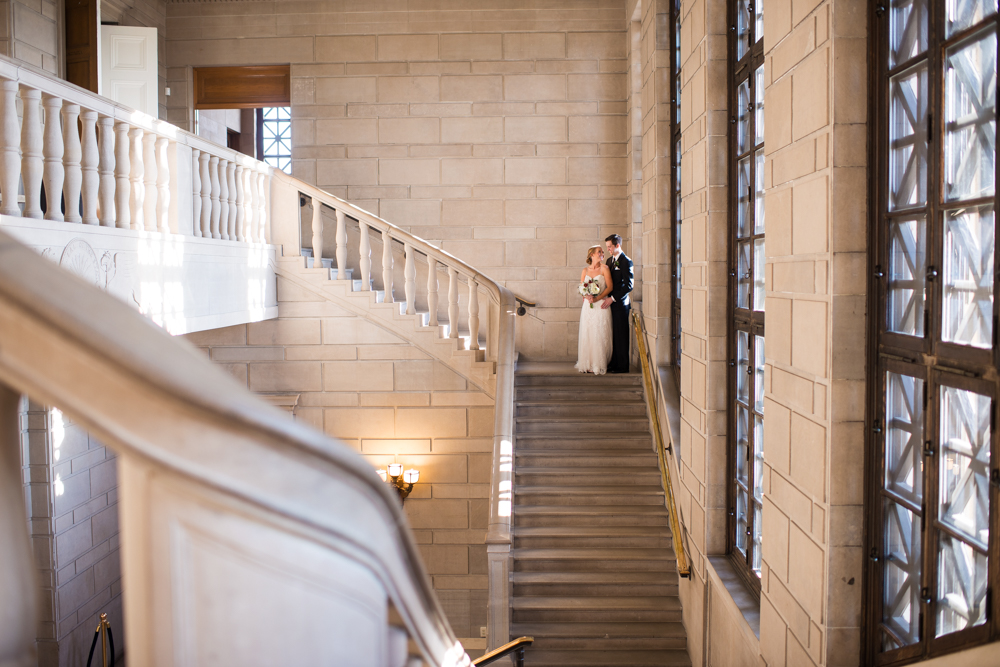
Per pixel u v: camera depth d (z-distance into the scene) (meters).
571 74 8.93
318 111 8.99
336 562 0.61
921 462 2.49
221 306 6.03
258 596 0.58
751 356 4.46
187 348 0.60
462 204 9.02
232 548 0.57
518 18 8.91
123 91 7.97
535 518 6.36
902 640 2.58
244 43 8.98
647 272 7.75
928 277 2.36
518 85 8.95
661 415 6.82
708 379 5.05
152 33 8.00
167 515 0.55
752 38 4.43
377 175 9.01
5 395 0.59
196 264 5.55
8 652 0.59
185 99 9.02
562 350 9.06
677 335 6.86
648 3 7.56
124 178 4.58
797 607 3.20
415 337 7.26
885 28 2.67
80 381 0.52
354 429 7.34
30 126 3.70
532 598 5.81
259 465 0.55
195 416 0.52
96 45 7.19
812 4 2.96
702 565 5.12
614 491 6.45
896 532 2.67
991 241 2.04
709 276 5.03
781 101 3.38
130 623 0.57
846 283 2.79
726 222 5.01
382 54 8.95
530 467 6.82
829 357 2.82
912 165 2.51
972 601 2.15
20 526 0.61
